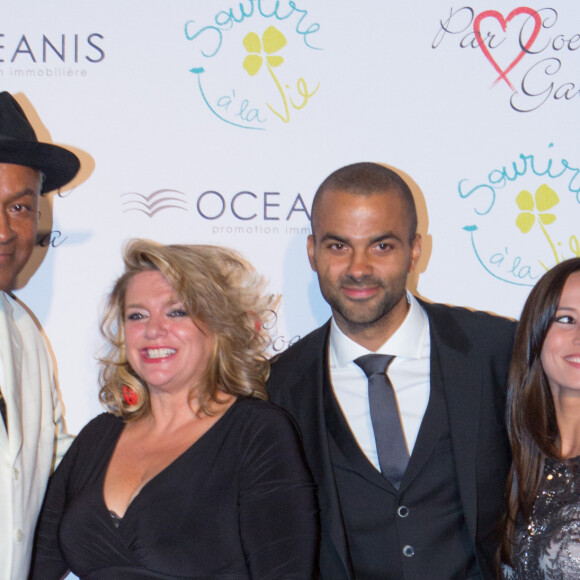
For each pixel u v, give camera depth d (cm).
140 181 254
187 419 196
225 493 181
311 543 175
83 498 189
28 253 202
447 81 255
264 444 183
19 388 202
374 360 207
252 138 255
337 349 211
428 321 214
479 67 255
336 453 201
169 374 193
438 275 255
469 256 255
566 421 192
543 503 188
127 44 254
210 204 255
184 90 254
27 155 197
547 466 191
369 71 255
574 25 255
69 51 254
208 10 254
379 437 201
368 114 255
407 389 206
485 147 255
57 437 222
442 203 255
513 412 195
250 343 209
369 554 195
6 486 190
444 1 255
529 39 255
